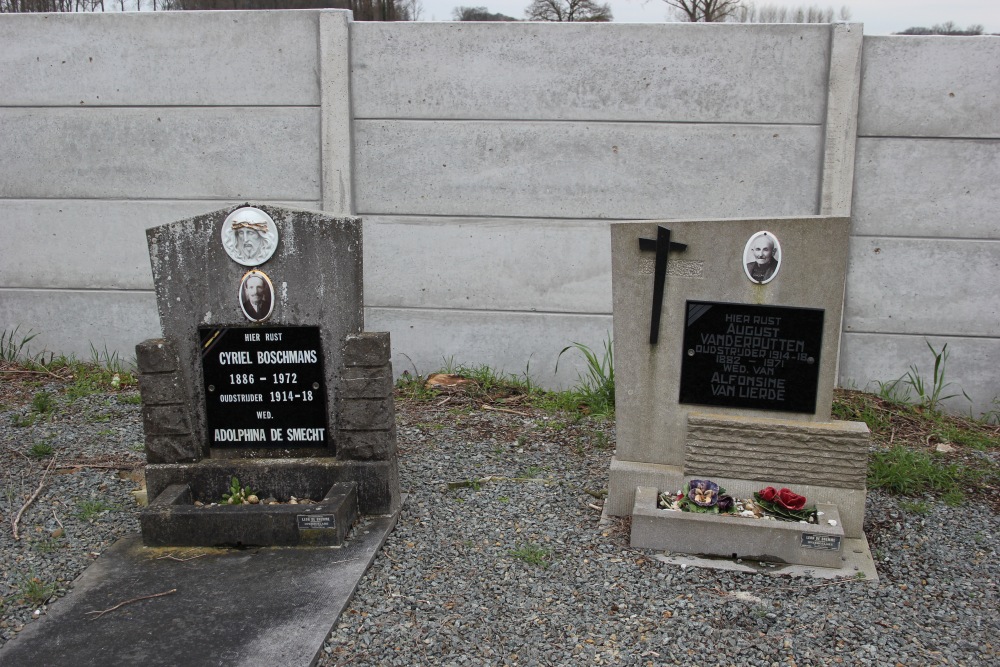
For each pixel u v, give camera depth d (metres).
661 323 4.62
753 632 3.71
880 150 6.53
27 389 6.90
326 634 3.62
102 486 5.14
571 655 3.54
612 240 4.59
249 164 7.05
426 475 5.36
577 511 4.90
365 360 4.55
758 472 4.58
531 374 7.17
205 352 4.68
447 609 3.86
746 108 6.56
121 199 7.21
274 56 6.85
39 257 7.36
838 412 6.43
